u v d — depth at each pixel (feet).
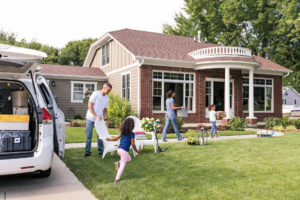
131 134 15.97
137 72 48.57
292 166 18.79
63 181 15.65
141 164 19.47
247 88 61.16
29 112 17.01
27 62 14.43
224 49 56.39
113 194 13.11
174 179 15.64
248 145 28.02
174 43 63.10
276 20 83.87
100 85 65.41
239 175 16.49
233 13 85.87
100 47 70.49
